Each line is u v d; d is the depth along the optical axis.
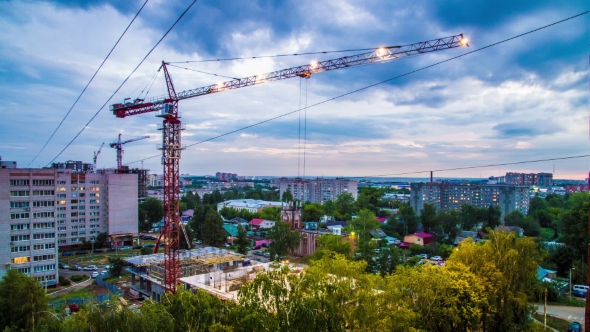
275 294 31.62
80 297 73.56
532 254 52.88
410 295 42.47
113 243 141.00
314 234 114.06
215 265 81.62
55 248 91.31
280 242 104.19
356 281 35.78
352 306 34.88
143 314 37.62
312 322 30.00
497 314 48.50
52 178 91.25
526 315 49.88
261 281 32.34
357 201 197.62
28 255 87.44
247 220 190.75
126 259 86.50
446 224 134.25
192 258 86.00
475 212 157.12
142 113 95.19
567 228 95.81
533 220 145.75
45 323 41.88
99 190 141.38
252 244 142.00
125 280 95.38
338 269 36.44
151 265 81.75
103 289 86.94
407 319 34.56
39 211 89.25
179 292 42.31
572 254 88.06
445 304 42.06
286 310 31.06
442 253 110.31
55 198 91.88
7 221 85.00
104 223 142.38
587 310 14.35
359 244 92.19
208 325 38.91
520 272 50.03
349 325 34.62
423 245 119.50
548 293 70.94
